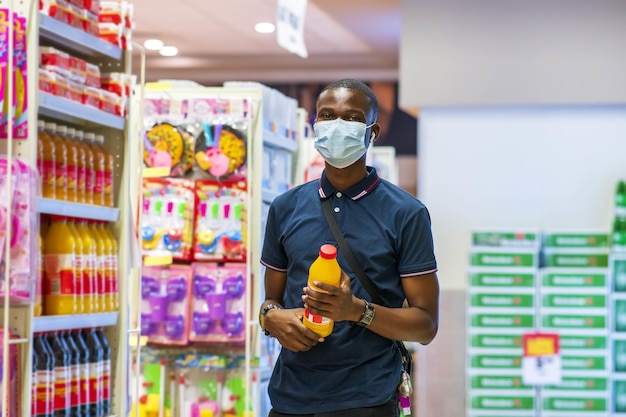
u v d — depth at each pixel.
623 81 7.93
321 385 3.13
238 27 10.77
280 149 6.10
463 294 7.97
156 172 5.19
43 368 3.40
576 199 7.97
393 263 3.19
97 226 3.88
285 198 3.34
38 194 3.35
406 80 8.16
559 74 7.99
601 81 7.95
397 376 3.18
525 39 8.03
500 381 7.20
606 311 7.12
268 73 13.12
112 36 3.99
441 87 8.11
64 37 3.54
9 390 3.17
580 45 7.98
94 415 3.74
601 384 7.13
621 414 7.15
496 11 8.06
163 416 5.44
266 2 9.62
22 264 3.17
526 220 8.00
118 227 3.97
